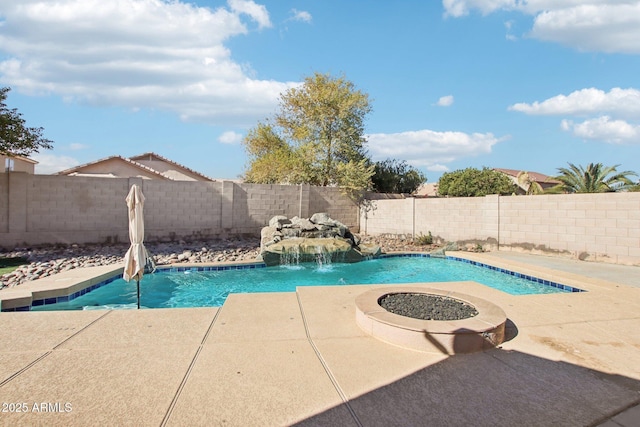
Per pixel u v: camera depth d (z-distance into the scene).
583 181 22.69
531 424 2.73
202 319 5.04
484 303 5.11
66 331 4.50
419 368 3.62
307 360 3.77
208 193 15.84
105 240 14.11
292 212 17.64
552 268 9.89
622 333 4.69
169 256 12.18
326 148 21.77
